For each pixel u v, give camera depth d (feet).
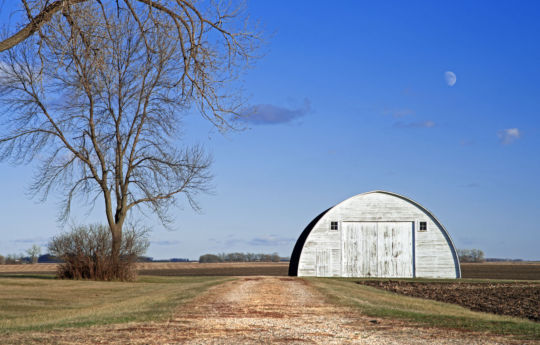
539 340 35.53
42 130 108.37
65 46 42.88
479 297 86.43
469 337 36.60
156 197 118.11
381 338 36.11
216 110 51.65
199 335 36.50
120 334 36.52
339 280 121.08
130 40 83.30
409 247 142.41
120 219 116.88
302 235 160.86
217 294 72.38
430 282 121.70
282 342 34.24
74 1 43.04
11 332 37.35
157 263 299.99
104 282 105.09
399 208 143.64
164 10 48.88
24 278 109.91
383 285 111.96
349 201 143.84
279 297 68.03
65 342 33.35
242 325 41.68
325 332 38.55
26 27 42.24
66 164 113.60
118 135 115.65
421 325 42.34
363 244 142.51
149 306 57.21
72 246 111.45
